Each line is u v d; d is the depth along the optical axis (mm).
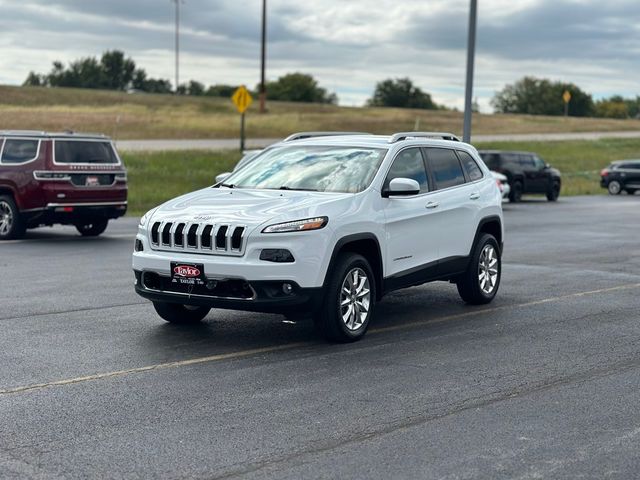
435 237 9984
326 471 5234
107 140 18219
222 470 5238
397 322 9891
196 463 5348
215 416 6297
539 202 34906
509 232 21141
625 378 7504
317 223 8328
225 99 101312
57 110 67312
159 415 6309
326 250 8367
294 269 8164
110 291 11641
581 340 9031
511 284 12820
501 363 7992
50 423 6102
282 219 8211
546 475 5207
